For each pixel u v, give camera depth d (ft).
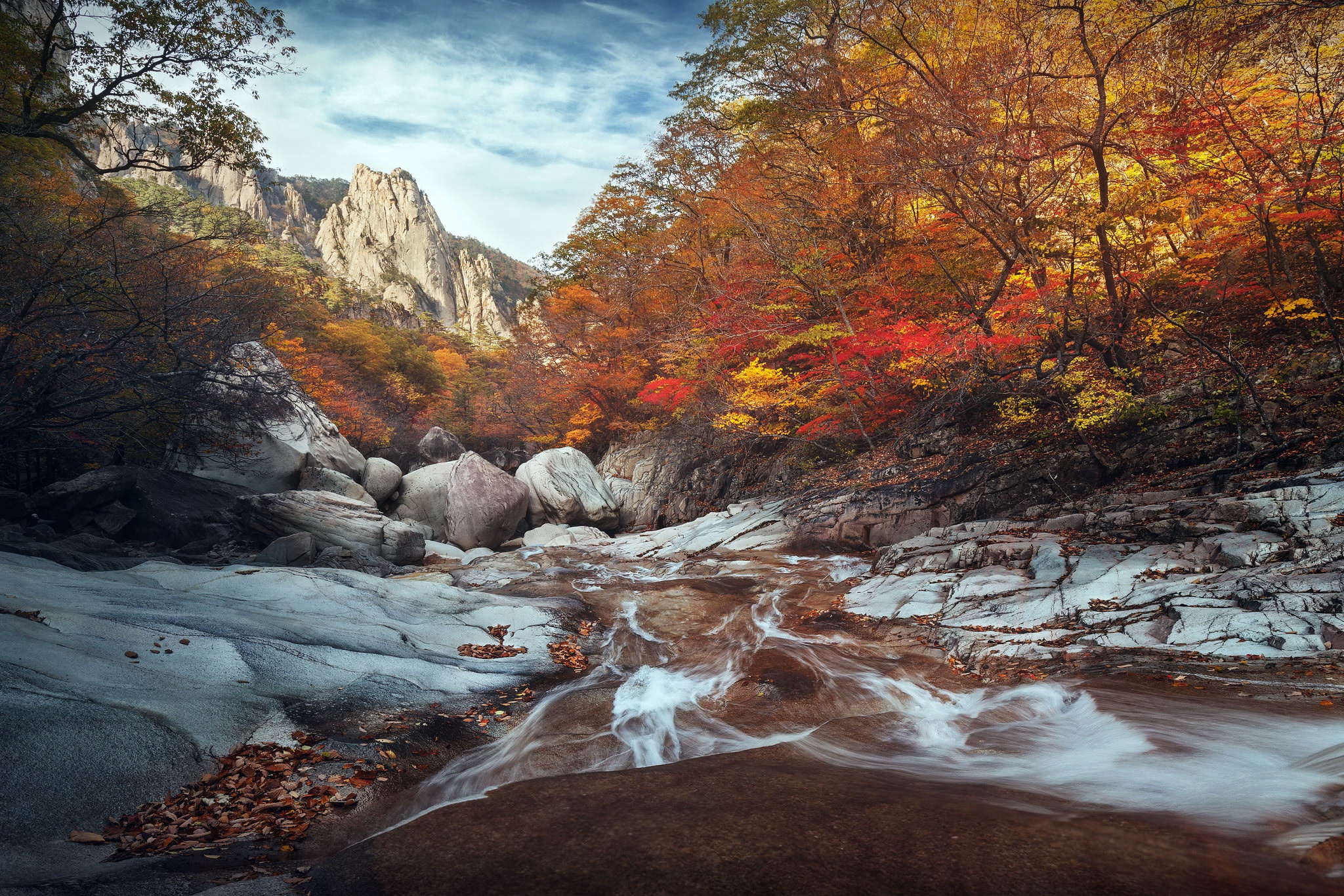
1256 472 37.93
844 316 59.31
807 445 77.61
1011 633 28.07
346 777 16.81
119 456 67.00
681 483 93.81
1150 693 19.90
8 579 25.46
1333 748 14.34
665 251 92.48
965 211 50.52
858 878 10.36
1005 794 14.20
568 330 112.88
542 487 88.58
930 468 57.47
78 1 43.45
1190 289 48.80
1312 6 35.81
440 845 12.34
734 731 21.09
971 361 53.16
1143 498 39.63
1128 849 10.81
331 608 30.78
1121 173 53.93
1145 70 43.57
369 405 157.28
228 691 20.12
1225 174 42.32
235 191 573.33
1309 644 21.22
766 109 69.41
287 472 70.49
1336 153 40.73
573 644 31.09
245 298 52.31
